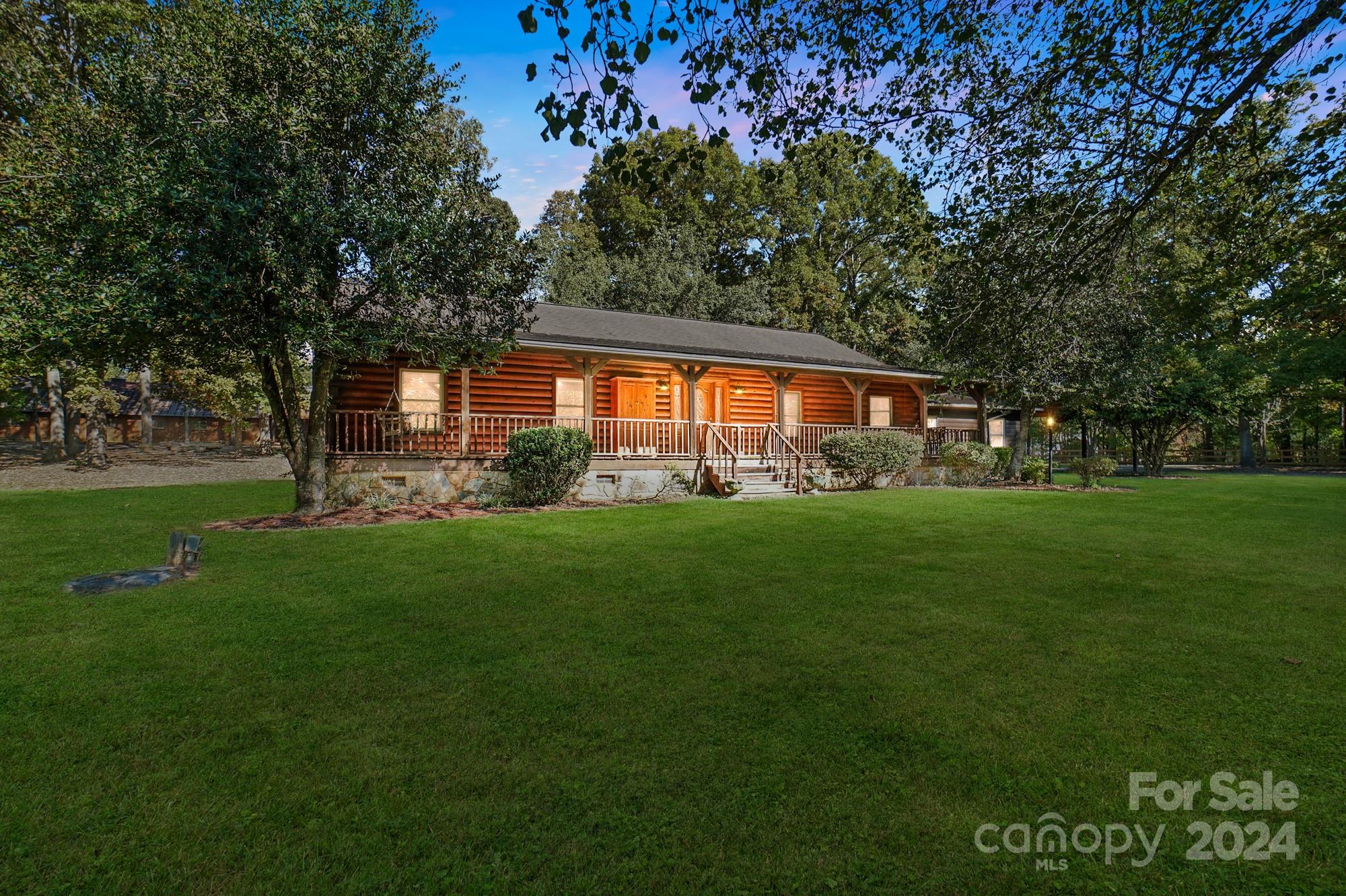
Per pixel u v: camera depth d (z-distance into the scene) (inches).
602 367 553.3
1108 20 221.6
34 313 306.3
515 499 489.7
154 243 313.7
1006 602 219.8
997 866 88.9
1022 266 268.2
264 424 1173.7
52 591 231.8
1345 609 209.9
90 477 739.4
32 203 315.6
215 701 142.6
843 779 110.2
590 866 88.8
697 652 173.0
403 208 386.9
